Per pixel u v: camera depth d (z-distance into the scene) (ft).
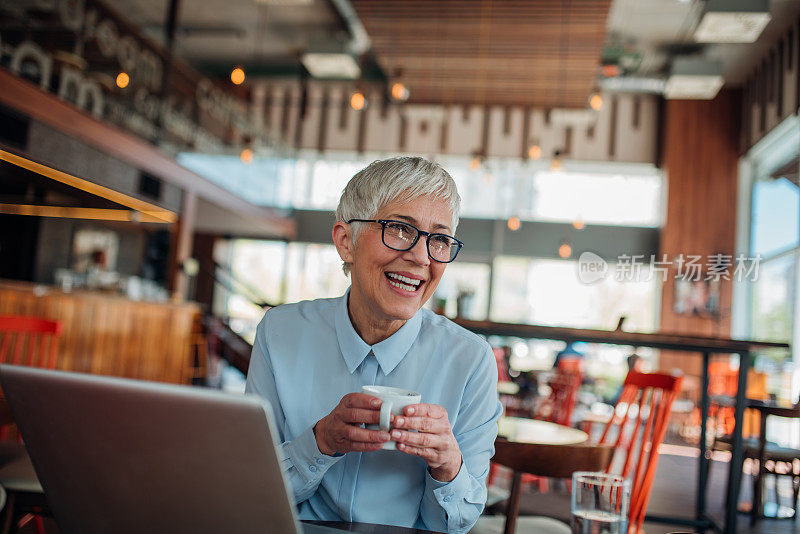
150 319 22.02
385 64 30.45
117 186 23.73
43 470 2.67
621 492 3.34
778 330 27.02
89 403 2.41
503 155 38.45
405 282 3.84
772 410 13.10
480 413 4.13
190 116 29.81
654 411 7.79
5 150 18.61
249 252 41.91
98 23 24.22
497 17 24.73
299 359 4.20
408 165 3.83
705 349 10.15
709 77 28.86
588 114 33.88
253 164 36.88
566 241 38.29
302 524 3.43
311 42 30.71
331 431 3.38
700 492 11.79
